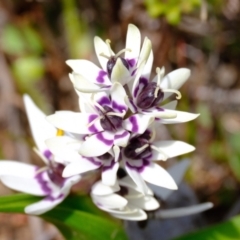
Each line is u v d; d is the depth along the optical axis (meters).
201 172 0.12
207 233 0.07
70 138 0.06
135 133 0.06
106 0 0.12
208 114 0.12
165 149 0.06
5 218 0.12
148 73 0.06
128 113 0.07
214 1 0.11
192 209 0.07
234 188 0.11
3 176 0.07
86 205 0.07
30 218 0.12
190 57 0.12
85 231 0.07
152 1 0.11
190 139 0.12
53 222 0.07
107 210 0.07
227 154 0.12
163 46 0.12
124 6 0.12
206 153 0.12
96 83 0.06
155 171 0.06
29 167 0.07
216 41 0.12
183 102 0.12
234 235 0.07
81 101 0.06
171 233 0.09
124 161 0.06
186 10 0.10
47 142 0.06
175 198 0.10
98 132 0.06
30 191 0.07
